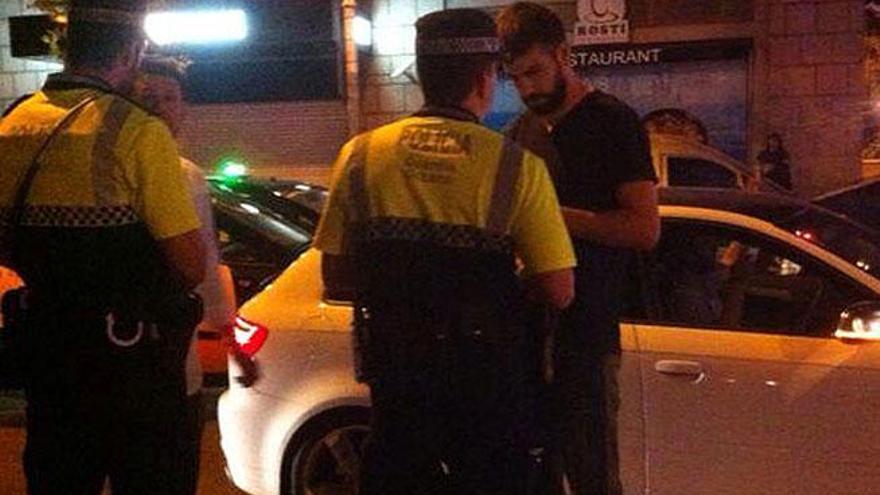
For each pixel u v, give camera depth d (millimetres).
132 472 3145
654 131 15180
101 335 3035
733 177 10008
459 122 2943
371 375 2986
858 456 4363
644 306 4645
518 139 3799
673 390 4527
